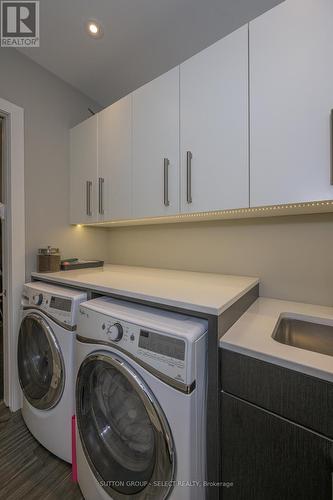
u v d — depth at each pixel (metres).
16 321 1.54
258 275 1.43
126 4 1.21
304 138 0.88
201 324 0.81
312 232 1.27
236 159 1.04
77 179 1.84
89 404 1.00
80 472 1.00
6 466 1.17
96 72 1.74
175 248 1.80
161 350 0.75
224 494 0.77
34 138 1.65
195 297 0.92
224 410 0.77
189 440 0.70
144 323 0.82
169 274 1.55
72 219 1.89
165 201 1.29
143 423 0.88
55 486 1.07
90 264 1.88
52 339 1.17
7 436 1.35
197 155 1.16
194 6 1.20
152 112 1.34
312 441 0.62
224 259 1.56
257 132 0.98
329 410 0.60
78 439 1.01
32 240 1.65
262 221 1.42
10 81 1.50
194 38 1.39
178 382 0.71
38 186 1.68
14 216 1.53
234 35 1.03
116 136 1.54
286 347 0.73
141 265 2.02
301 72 0.88
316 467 0.62
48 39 1.45
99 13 1.27
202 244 1.66
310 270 1.27
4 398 1.60
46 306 1.24
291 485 0.66
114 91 1.95
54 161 1.79
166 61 1.59
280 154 0.93
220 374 0.78
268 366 0.69
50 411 1.20
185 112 1.20
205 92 1.12
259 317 1.03
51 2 1.23
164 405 0.74
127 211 1.49
